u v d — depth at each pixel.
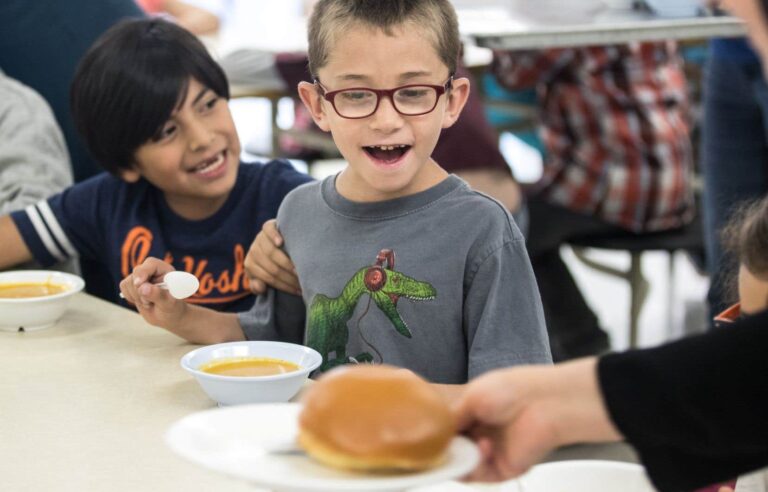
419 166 1.28
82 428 1.03
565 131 2.84
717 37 2.26
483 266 1.26
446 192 1.32
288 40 3.31
